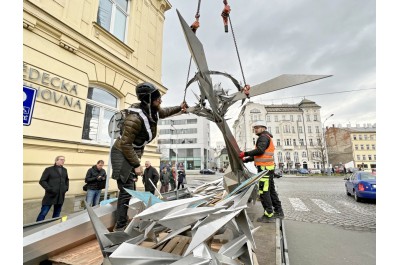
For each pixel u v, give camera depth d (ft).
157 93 6.35
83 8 18.16
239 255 4.62
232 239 5.08
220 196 9.75
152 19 27.84
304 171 114.52
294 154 148.56
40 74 14.64
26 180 13.51
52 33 15.51
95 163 18.33
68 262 4.41
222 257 4.03
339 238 12.48
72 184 16.34
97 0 19.53
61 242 4.77
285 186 46.83
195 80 6.88
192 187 12.85
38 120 14.34
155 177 21.09
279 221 11.03
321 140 138.31
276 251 7.56
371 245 11.35
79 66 17.42
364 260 9.61
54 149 15.20
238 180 8.77
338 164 150.51
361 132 149.48
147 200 5.18
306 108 155.22
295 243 11.69
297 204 23.50
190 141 174.09
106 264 4.00
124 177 5.86
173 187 37.99
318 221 16.34
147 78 25.27
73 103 16.75
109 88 20.74
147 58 26.27
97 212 5.91
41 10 14.60
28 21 13.88
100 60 19.38
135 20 24.61
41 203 14.07
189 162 171.22
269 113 154.81
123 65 21.67
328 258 9.78
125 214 5.90
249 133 145.07
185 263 3.50
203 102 7.79
